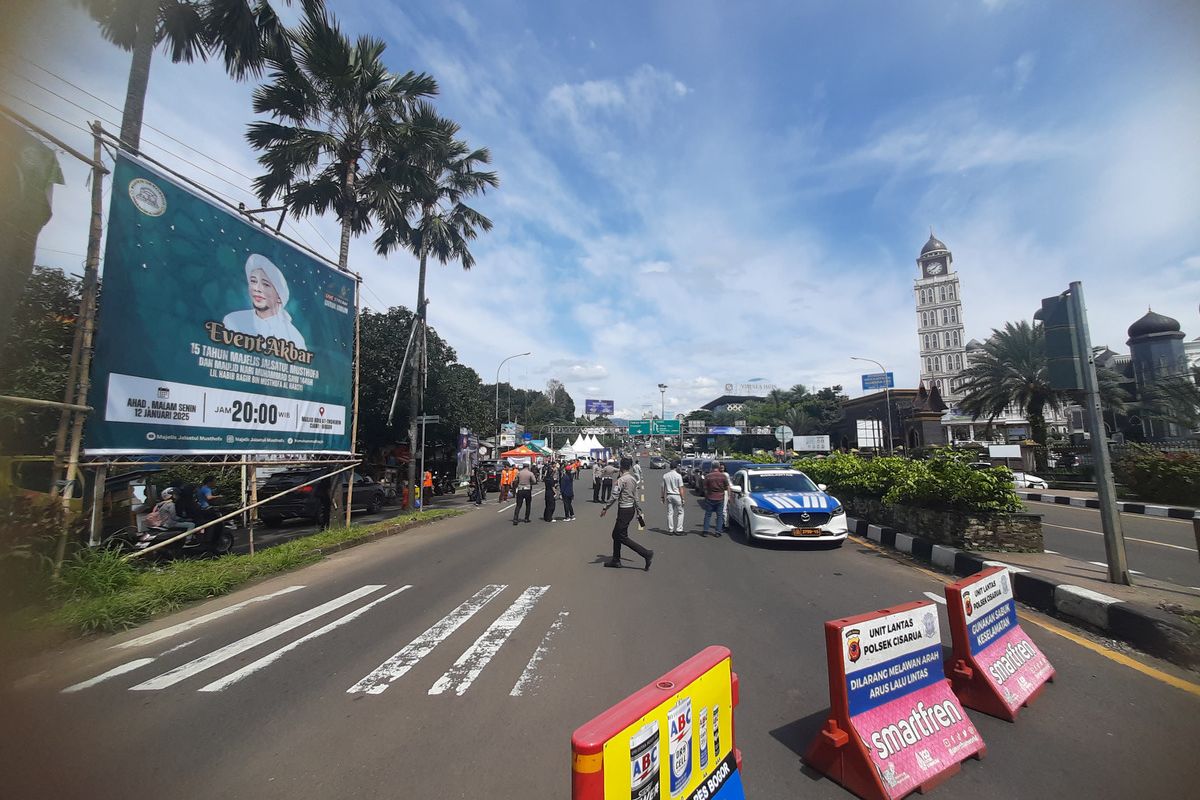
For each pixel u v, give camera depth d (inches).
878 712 123.6
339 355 502.3
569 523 586.6
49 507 251.6
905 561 355.6
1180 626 187.5
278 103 583.2
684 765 92.2
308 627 229.9
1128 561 339.3
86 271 284.5
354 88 592.7
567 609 250.1
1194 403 1029.2
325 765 125.9
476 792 115.6
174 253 332.5
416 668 183.0
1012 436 1736.0
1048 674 169.6
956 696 147.2
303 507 591.8
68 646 210.7
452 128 826.8
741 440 2869.1
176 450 332.2
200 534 400.8
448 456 1153.4
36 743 136.9
